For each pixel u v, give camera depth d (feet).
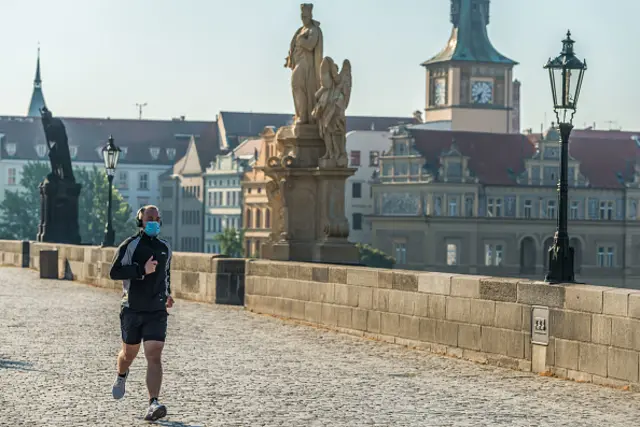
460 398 65.51
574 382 72.54
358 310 97.14
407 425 56.80
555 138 641.81
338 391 67.10
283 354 84.17
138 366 75.61
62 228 199.62
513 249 624.18
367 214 652.89
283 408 60.85
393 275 92.12
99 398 62.85
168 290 59.62
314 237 122.42
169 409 59.98
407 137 625.41
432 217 613.11
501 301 79.82
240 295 127.54
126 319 59.06
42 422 55.83
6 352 82.23
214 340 92.38
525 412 61.21
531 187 633.61
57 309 118.73
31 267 200.44
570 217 644.27
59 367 74.69
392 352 86.58
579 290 73.31
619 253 646.33
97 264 160.56
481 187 624.18
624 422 58.85
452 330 84.74
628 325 69.46
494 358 80.33
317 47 123.03
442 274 86.63
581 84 80.84
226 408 60.59
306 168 122.01
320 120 121.29
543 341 76.07
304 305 106.73
